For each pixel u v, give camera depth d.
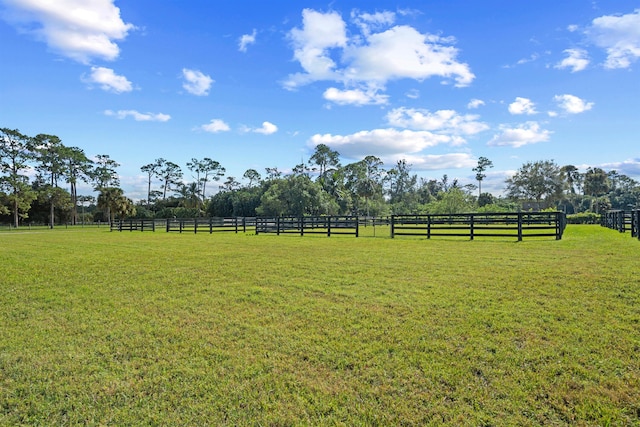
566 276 6.54
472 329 4.09
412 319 4.49
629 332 3.85
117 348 3.81
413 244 13.65
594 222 36.09
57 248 14.45
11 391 2.98
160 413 2.65
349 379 3.08
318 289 6.16
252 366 3.34
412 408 2.65
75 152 58.09
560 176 60.97
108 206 58.66
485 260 8.86
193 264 9.30
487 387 2.89
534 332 3.94
